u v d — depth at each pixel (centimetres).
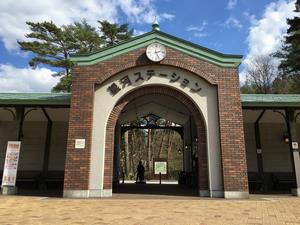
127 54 1152
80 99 1104
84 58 1143
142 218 638
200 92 1136
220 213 706
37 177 1493
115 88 1135
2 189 1134
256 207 811
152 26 1189
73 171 1039
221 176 1064
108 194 1051
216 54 1150
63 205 839
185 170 1938
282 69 3338
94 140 1088
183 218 639
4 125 1596
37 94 1338
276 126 1600
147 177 3002
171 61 1143
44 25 2780
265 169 1541
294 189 1153
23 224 573
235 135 1078
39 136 1598
